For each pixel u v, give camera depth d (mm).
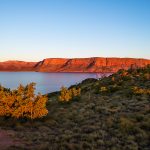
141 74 51156
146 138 16266
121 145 15180
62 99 34000
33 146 15336
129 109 25312
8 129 20016
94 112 25578
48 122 22328
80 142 15477
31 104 23438
